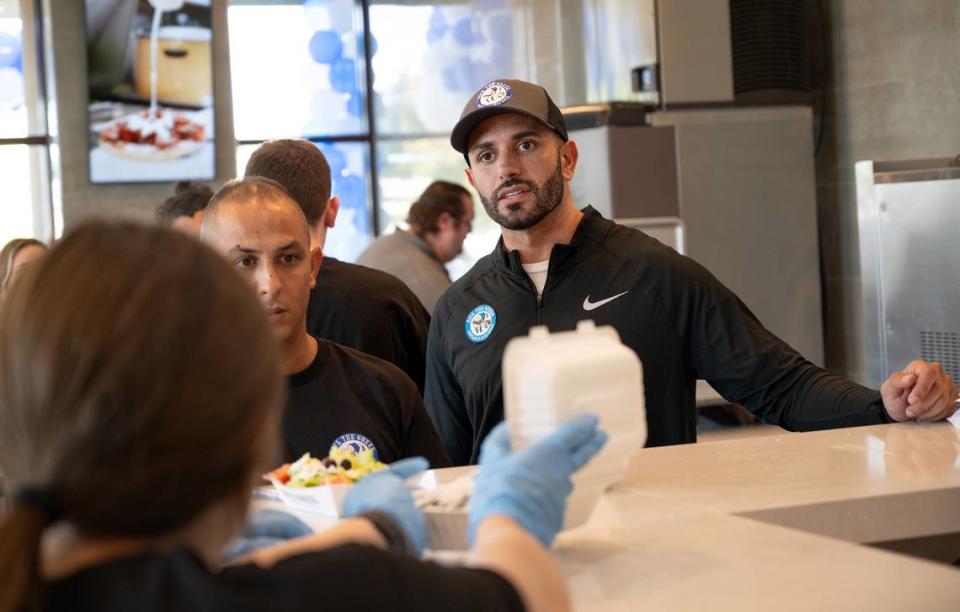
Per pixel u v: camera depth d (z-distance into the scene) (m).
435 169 6.14
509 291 2.37
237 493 0.72
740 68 4.79
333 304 2.59
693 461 1.54
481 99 2.30
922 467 1.42
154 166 5.94
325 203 2.68
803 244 4.87
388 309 2.65
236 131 6.30
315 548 0.82
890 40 4.70
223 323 0.68
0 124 6.01
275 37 6.33
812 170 4.87
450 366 2.45
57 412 0.65
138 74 5.90
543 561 0.80
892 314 2.92
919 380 1.74
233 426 0.68
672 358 2.26
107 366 0.65
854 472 1.40
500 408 2.33
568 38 5.14
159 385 0.65
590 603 0.93
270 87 6.34
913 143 4.62
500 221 2.34
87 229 0.69
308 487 1.30
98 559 0.68
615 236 2.36
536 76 5.39
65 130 5.87
